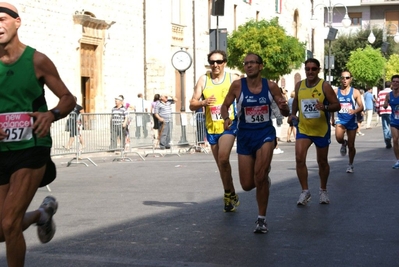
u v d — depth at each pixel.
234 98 10.45
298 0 70.19
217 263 8.02
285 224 10.60
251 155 10.24
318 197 13.53
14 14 6.38
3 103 6.41
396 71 75.75
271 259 8.23
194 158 24.67
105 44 38.59
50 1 33.47
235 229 10.19
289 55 44.84
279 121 32.25
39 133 6.25
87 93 37.88
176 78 47.16
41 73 6.44
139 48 42.62
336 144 30.77
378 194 13.91
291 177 17.12
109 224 10.71
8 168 6.49
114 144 23.62
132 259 8.23
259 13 60.88
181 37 47.78
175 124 27.06
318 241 9.30
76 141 21.73
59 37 34.31
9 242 6.41
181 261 8.12
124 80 40.97
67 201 13.47
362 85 73.31
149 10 43.00
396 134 19.28
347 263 8.04
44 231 7.60
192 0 49.41
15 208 6.37
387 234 9.78
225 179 11.62
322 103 12.56
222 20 52.97
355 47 83.12
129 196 14.09
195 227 10.36
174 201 13.23
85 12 36.66
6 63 6.41
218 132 11.86
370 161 21.42
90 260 8.20
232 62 45.47
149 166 21.27
